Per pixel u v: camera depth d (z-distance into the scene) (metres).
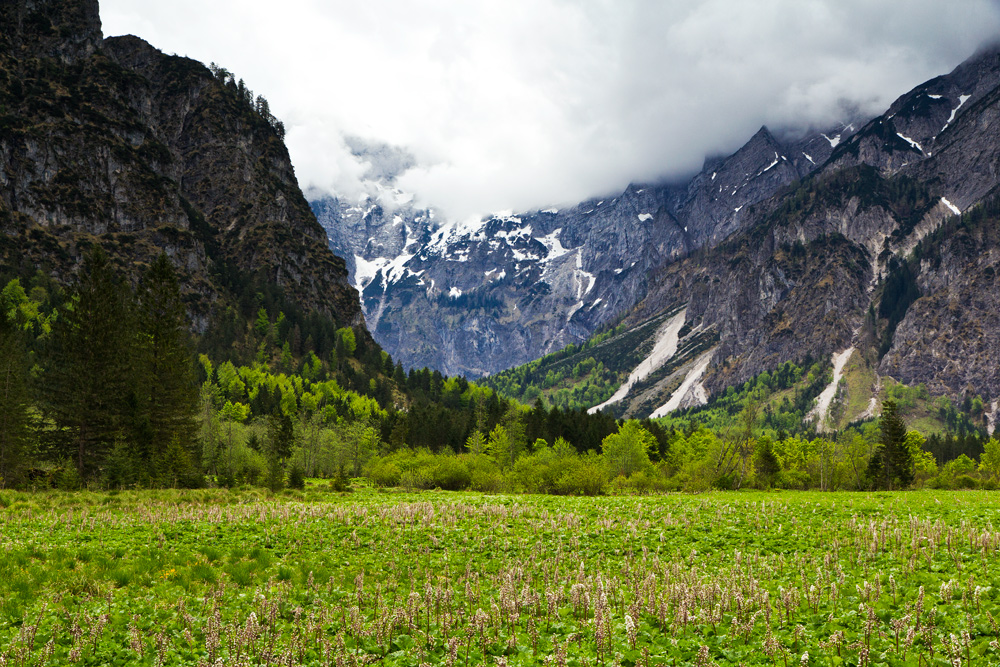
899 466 92.69
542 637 13.92
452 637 13.49
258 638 13.65
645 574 19.25
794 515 31.02
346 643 13.70
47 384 60.91
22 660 12.65
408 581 19.72
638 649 12.76
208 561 22.55
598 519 30.92
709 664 11.63
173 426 70.69
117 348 63.69
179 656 13.17
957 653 11.03
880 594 15.30
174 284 74.94
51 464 63.88
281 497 52.97
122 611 15.98
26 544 23.78
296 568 20.98
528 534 27.20
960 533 21.22
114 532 27.22
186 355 76.12
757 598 15.06
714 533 26.48
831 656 12.04
